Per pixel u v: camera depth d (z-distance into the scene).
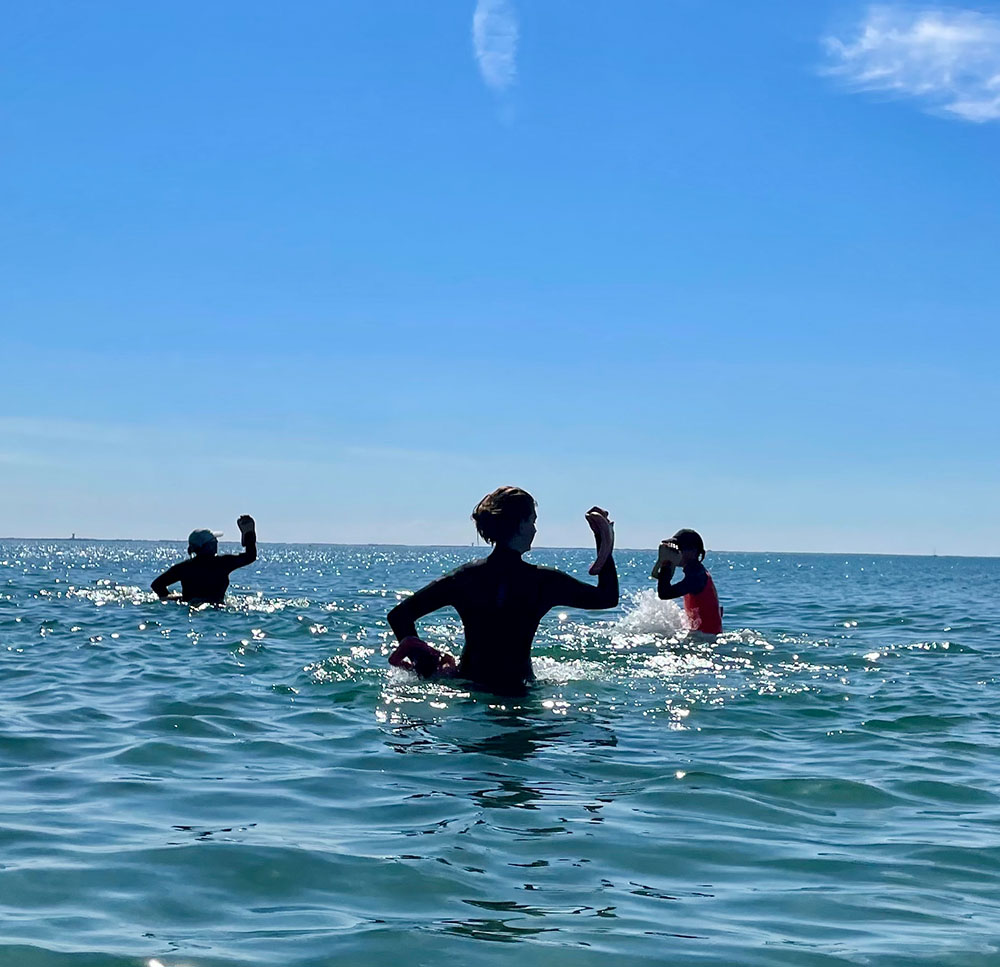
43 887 2.34
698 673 5.65
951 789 3.41
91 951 1.98
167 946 2.02
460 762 3.54
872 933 2.18
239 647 6.52
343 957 1.98
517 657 4.79
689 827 2.91
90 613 8.65
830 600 14.45
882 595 16.83
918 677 5.80
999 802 3.28
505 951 2.03
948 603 13.82
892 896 2.43
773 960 2.02
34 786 3.21
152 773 3.38
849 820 3.05
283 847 2.64
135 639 6.94
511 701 4.60
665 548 6.64
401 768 3.46
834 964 2.01
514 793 3.19
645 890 2.43
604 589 4.72
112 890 2.34
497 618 4.72
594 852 2.68
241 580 18.72
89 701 4.65
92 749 3.71
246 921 2.17
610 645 6.58
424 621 8.34
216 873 2.46
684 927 2.19
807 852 2.74
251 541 9.82
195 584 9.64
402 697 4.64
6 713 4.36
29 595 11.09
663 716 4.46
